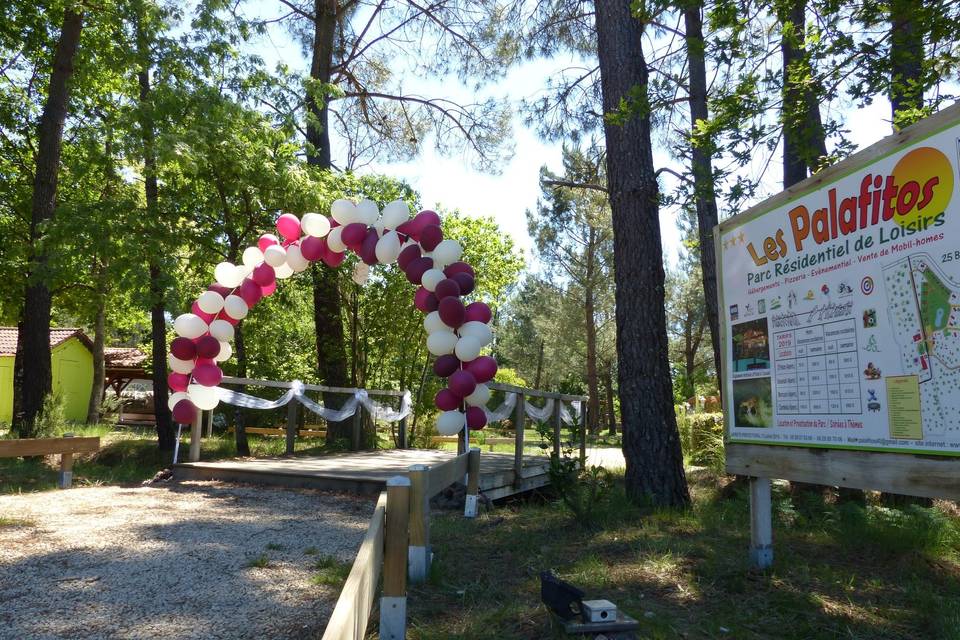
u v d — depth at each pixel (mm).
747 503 7414
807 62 6352
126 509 6828
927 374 3404
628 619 3604
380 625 3428
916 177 3492
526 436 21703
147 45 11531
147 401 33312
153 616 3688
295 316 20859
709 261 10492
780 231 4492
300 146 13219
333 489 8367
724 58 6621
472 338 7473
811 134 6625
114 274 11227
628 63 7914
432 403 17609
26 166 17141
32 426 12938
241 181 11352
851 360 3881
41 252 11406
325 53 16328
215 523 6262
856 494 7426
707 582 4367
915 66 7535
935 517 5758
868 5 6309
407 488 3518
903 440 3525
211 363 8797
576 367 34219
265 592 4195
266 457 11383
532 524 6559
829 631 3535
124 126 10906
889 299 3639
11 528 5688
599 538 5695
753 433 4691
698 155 9055
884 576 4555
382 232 8203
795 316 4336
